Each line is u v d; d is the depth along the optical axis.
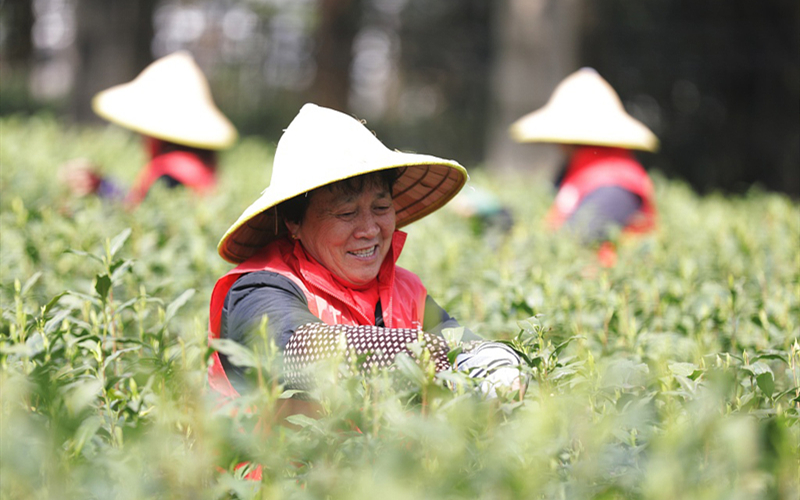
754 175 35.97
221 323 5.69
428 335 4.78
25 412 3.98
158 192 10.82
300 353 4.83
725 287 7.66
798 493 3.83
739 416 4.05
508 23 25.56
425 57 42.53
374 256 5.78
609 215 10.82
